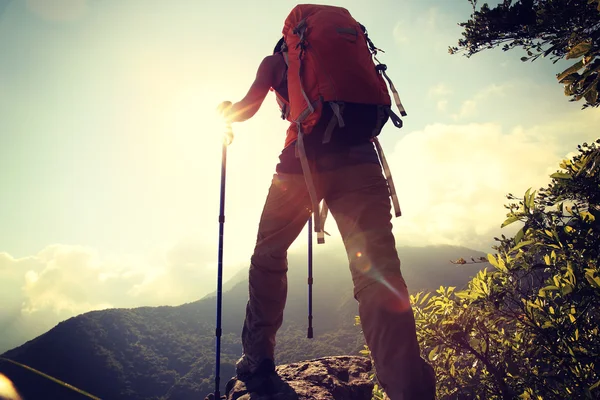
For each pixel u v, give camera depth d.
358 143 1.74
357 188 1.71
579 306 3.91
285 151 1.95
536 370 4.29
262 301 2.16
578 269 3.87
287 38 1.87
